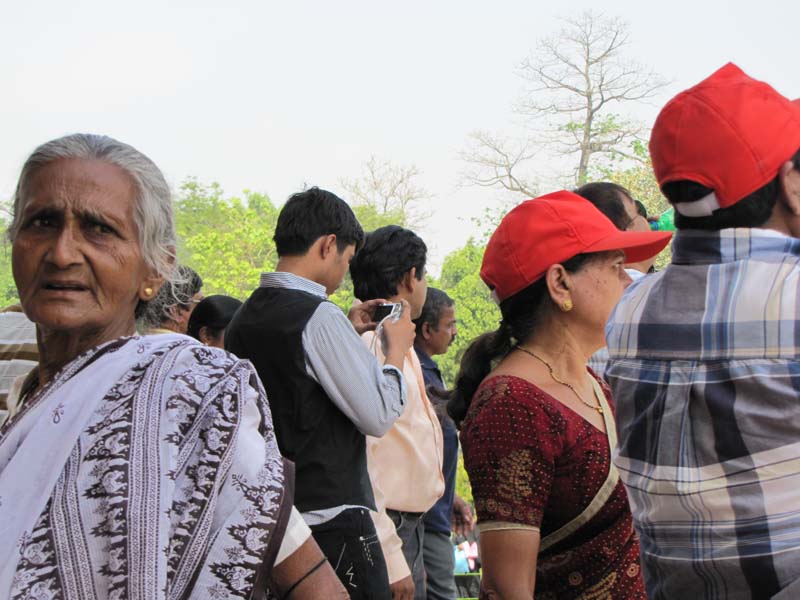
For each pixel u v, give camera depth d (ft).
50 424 4.97
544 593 7.55
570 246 7.67
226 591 4.90
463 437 7.57
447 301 16.48
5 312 9.52
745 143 5.83
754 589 5.55
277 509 5.11
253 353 11.01
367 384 10.82
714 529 5.68
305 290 11.48
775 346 5.58
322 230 11.77
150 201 5.52
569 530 7.41
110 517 4.67
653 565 6.07
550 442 7.29
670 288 6.13
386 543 11.93
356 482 10.87
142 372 5.12
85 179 5.32
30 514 4.73
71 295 5.28
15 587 4.57
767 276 5.70
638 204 12.17
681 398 5.86
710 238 6.02
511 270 7.83
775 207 5.95
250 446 5.17
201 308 15.40
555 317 7.82
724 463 5.65
